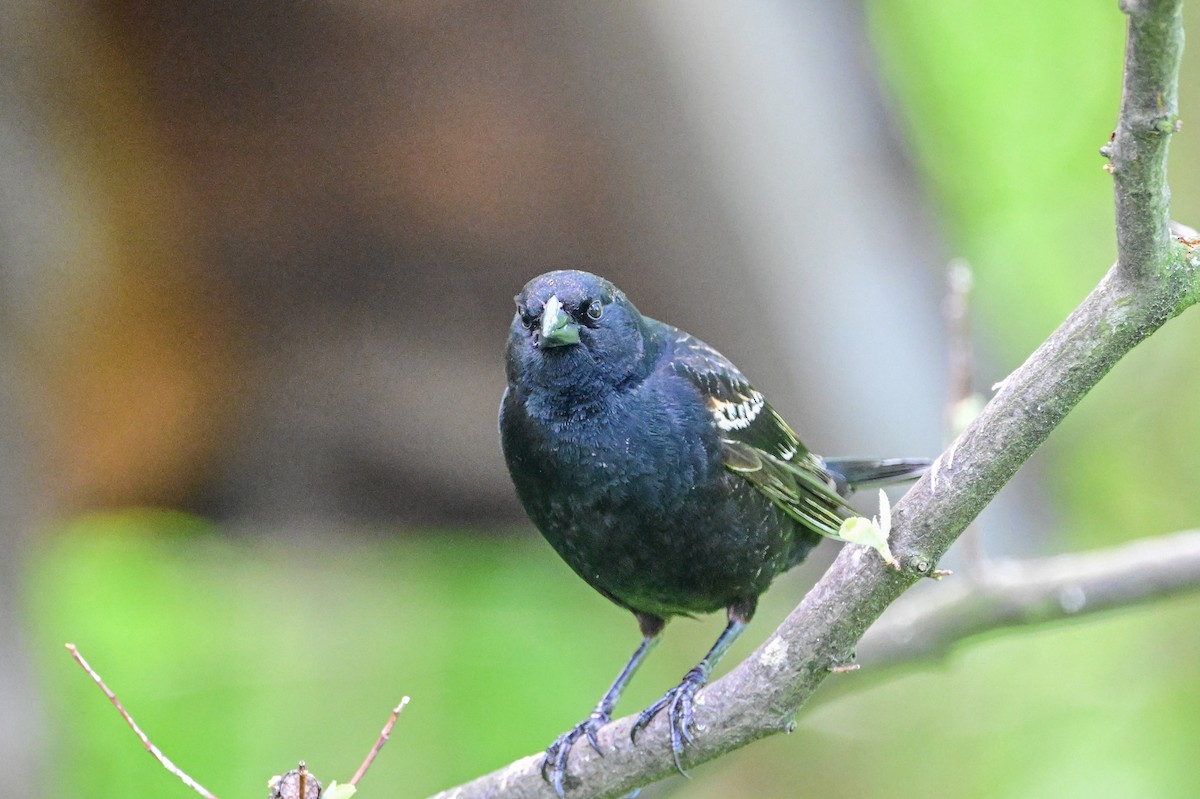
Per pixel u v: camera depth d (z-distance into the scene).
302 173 10.66
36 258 10.55
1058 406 5.74
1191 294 5.46
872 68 12.08
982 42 16.20
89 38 9.80
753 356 12.09
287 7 9.62
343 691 13.62
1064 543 14.34
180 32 9.80
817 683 6.77
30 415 10.80
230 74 10.07
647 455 7.94
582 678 13.66
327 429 12.17
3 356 10.59
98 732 13.12
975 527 9.53
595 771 7.58
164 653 13.65
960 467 5.96
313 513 12.84
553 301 7.92
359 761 13.20
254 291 11.31
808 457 9.07
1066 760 14.58
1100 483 16.38
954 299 8.82
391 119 10.35
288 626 13.95
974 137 16.47
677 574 8.23
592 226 11.22
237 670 13.68
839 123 11.51
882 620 9.96
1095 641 15.22
